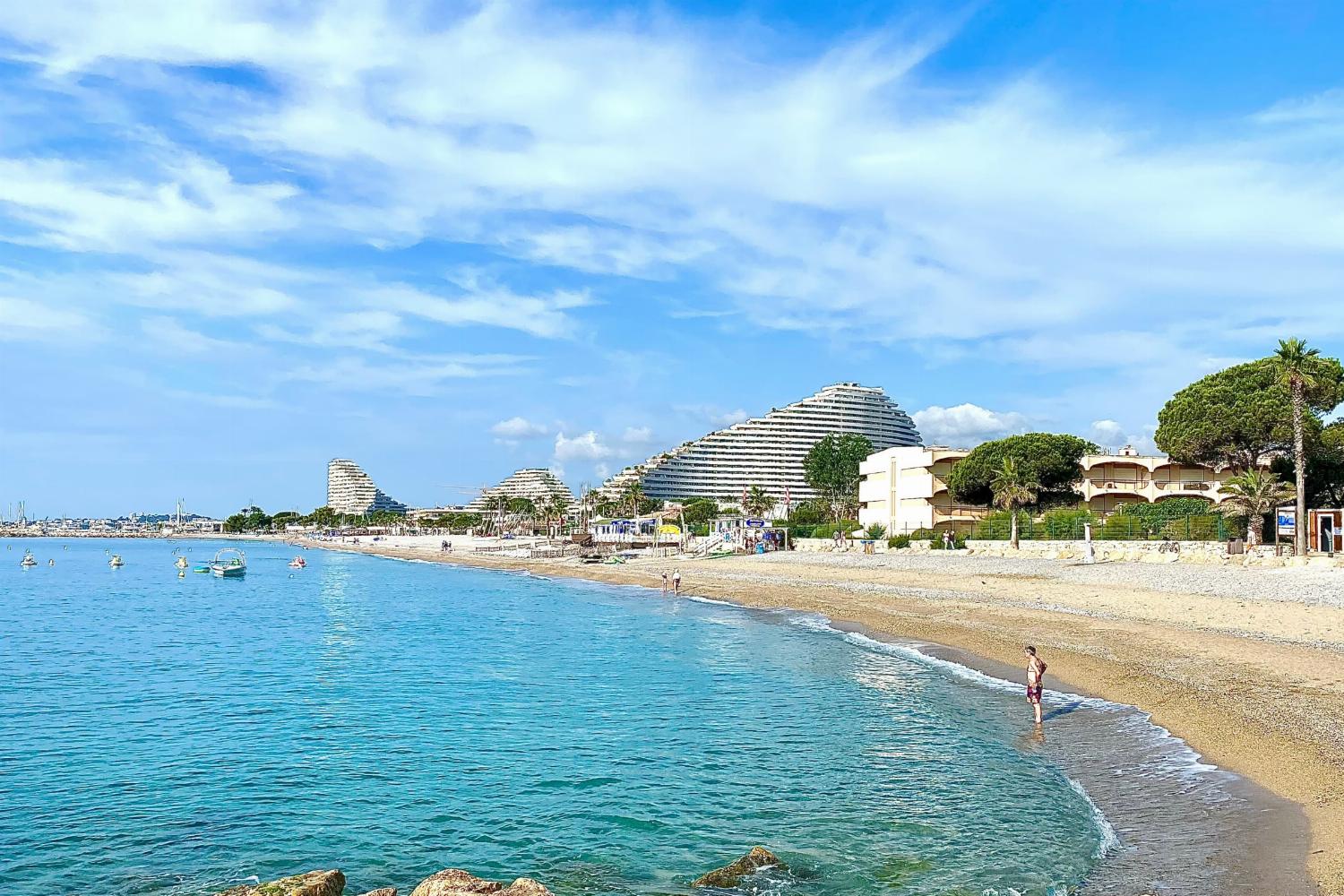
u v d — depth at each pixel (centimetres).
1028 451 8869
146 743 2561
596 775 2177
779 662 3800
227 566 12294
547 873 1591
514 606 7112
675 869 1593
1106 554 6338
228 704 3109
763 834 1747
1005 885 1434
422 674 3725
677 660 3953
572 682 3466
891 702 2892
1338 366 6962
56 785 2152
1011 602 4831
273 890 1351
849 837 1708
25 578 12131
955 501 9875
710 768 2219
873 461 11200
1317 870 1349
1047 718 2519
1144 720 2358
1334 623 3228
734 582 8219
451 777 2186
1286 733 2053
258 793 2081
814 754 2314
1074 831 1652
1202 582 4503
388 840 1769
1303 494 5122
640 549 14538
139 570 14612
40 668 3969
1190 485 8956
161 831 1834
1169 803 1736
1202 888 1341
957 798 1897
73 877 1611
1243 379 7319
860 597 5988
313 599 8150
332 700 3167
